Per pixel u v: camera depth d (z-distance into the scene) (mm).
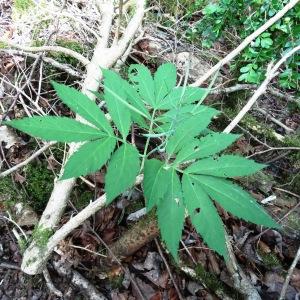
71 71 2377
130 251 1882
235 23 2498
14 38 2561
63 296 1820
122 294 1901
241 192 893
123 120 971
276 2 2057
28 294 1812
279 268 2127
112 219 2076
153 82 1180
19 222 1961
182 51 2869
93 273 1922
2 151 2129
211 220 852
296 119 2961
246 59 2379
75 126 903
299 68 2609
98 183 2172
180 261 1979
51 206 1674
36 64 2363
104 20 1898
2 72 2436
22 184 2125
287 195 2502
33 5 2732
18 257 1881
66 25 2680
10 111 2297
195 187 890
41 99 2393
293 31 2111
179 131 984
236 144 2604
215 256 2062
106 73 1061
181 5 3271
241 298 1907
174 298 1922
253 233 2258
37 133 854
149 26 2926
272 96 2988
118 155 893
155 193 871
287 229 2301
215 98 2684
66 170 844
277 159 2637
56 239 1607
